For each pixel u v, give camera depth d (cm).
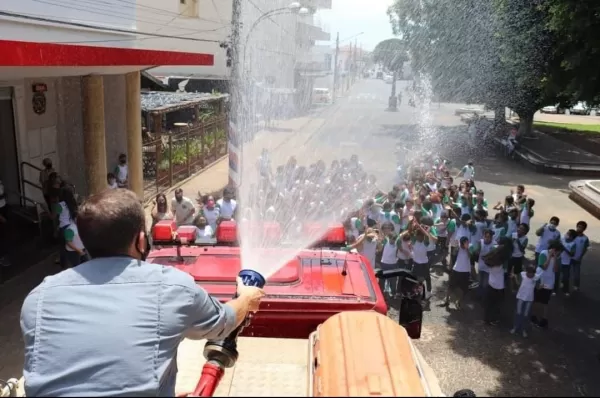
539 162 2186
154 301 202
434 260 1009
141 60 1069
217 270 441
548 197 1741
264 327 405
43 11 772
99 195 221
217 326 220
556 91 1573
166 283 207
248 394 274
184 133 1827
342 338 205
